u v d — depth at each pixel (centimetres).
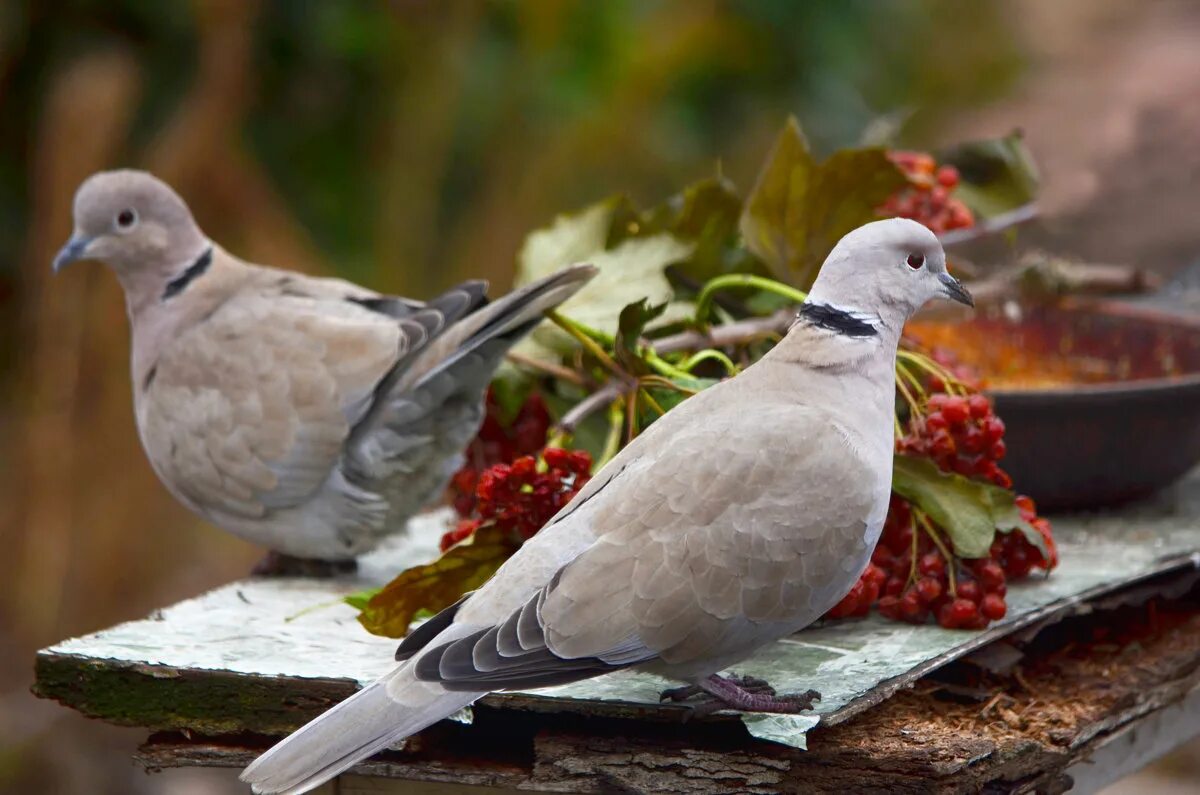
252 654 548
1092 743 558
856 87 1488
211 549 1162
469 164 1330
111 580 1127
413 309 682
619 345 625
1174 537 698
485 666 455
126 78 1162
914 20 1564
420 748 527
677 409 525
